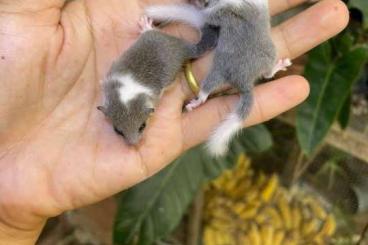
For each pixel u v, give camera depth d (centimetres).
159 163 25
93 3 27
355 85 36
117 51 27
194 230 36
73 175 24
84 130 25
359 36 31
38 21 24
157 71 24
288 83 25
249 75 24
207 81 25
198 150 31
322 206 38
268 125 37
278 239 35
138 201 30
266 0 25
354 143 34
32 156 25
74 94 26
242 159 38
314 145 29
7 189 24
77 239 41
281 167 39
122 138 25
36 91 25
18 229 25
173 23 27
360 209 36
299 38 26
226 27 25
